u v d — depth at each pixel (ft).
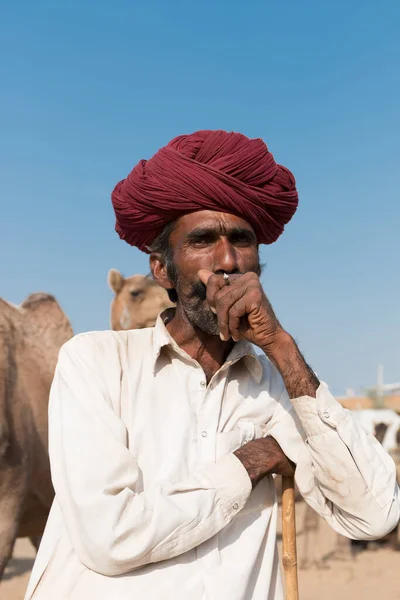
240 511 7.97
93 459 7.39
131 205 8.50
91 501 7.22
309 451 7.94
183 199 8.14
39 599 7.52
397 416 56.65
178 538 7.25
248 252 8.37
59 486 7.52
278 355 7.87
